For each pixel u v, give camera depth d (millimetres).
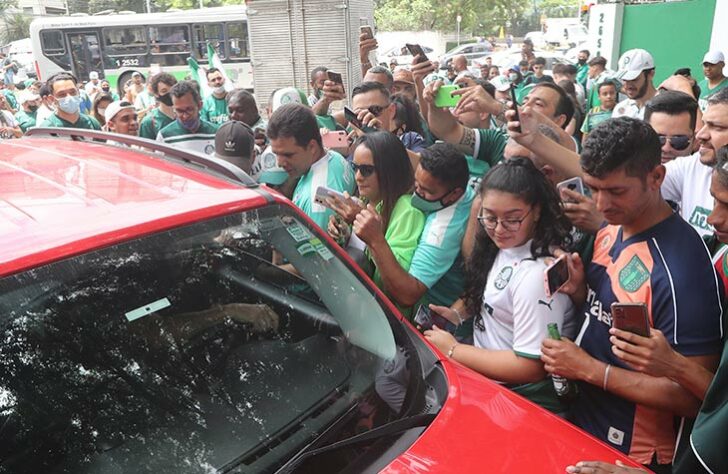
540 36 43688
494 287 2176
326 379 1731
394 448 1575
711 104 2414
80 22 17672
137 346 1539
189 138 4820
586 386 2068
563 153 2553
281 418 1596
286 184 3521
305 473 1478
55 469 1342
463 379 1886
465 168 2500
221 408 1559
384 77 5605
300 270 1931
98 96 7234
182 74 17922
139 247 1642
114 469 1378
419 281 2486
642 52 5438
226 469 1451
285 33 12430
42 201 1738
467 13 45219
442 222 2527
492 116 4059
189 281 1687
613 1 13617
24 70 29672
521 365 2059
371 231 2361
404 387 1776
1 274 1437
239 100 5164
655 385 1819
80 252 1549
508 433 1666
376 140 2709
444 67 15391
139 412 1471
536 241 2084
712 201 2646
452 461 1549
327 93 4883
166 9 53531
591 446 1696
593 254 2096
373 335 1910
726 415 1500
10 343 1396
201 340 1639
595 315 1981
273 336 1757
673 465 1858
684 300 1734
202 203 1840
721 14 10414
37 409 1378
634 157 1752
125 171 2014
